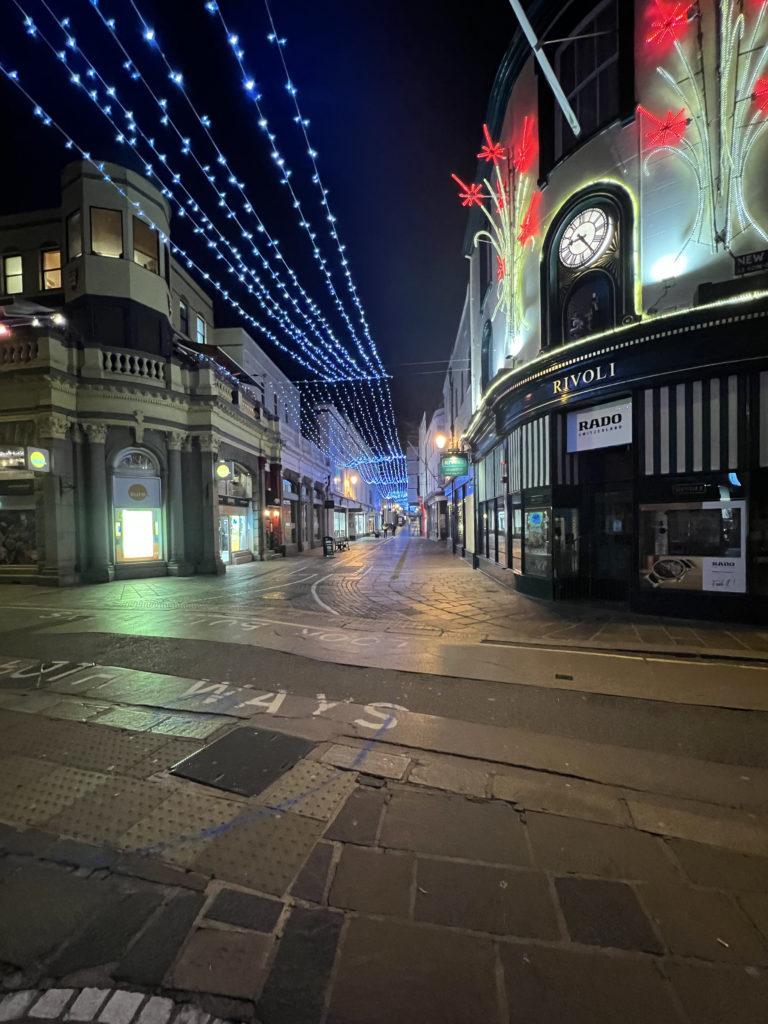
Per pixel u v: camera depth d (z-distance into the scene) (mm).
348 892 2334
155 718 4469
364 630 7777
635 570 8477
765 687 5125
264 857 2590
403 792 3230
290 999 1797
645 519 8359
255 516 21469
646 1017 1716
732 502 7617
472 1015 1729
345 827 2850
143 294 15516
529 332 10586
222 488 18547
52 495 13570
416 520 69938
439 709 4625
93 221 14859
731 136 7242
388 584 13211
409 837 2762
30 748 3900
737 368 7363
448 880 2412
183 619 8812
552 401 9562
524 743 3926
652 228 8078
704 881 2420
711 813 3012
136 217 15547
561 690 5078
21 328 13586
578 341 8703
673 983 1850
